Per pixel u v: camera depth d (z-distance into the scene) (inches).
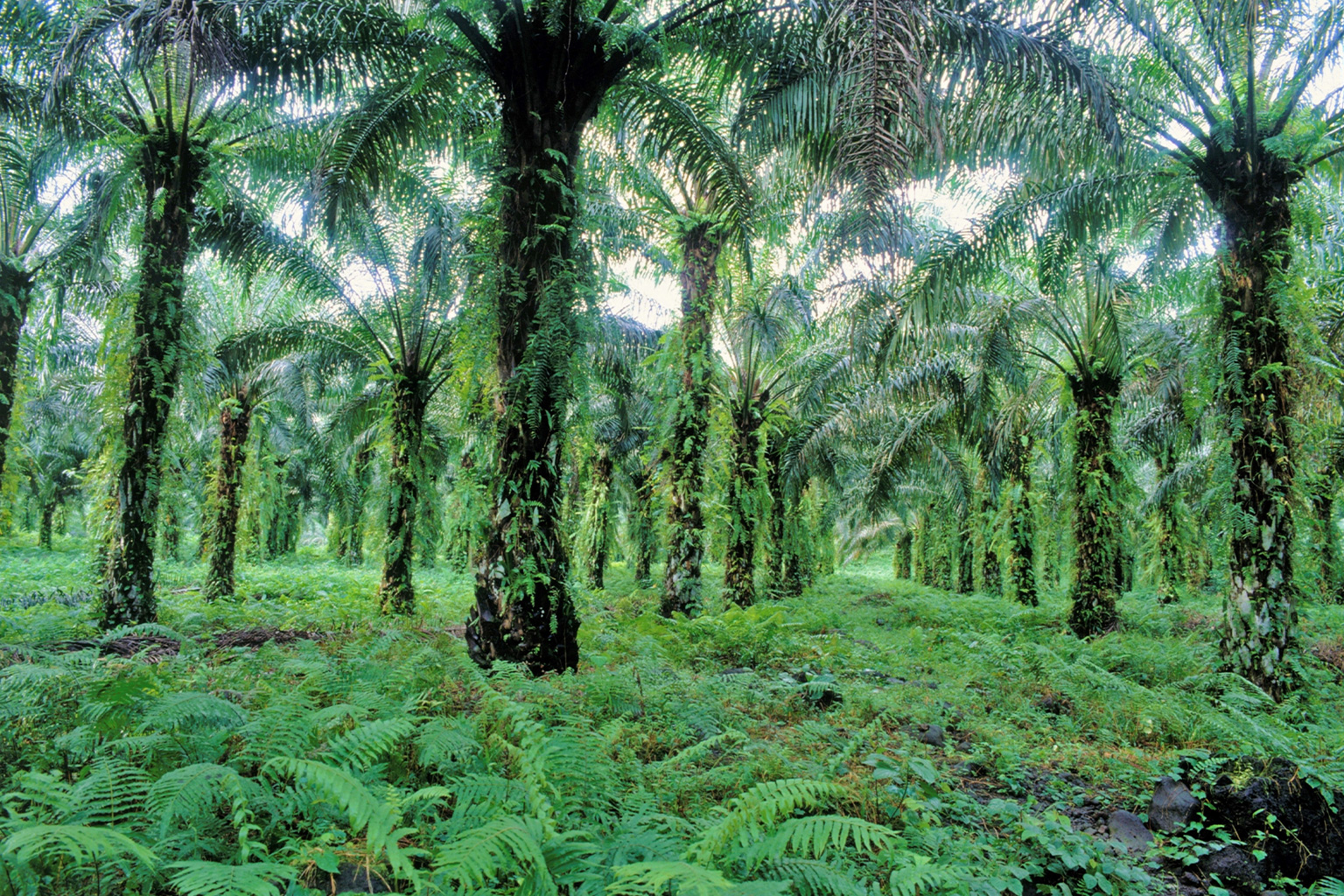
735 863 109.3
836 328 534.0
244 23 254.8
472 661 199.8
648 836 110.7
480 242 245.3
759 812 105.6
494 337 234.7
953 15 248.7
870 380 563.5
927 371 556.1
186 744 128.8
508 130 243.3
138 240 333.1
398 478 447.5
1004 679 272.2
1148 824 153.6
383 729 119.3
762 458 511.2
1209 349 299.6
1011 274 470.0
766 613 362.0
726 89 302.7
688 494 434.9
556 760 125.9
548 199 238.2
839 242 223.5
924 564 968.3
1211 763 159.0
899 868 115.8
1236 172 289.4
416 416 457.7
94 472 337.1
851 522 1184.8
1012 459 576.7
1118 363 441.1
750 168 337.4
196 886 79.1
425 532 464.4
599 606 416.5
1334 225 364.8
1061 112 274.2
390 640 229.8
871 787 148.0
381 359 463.8
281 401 655.8
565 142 244.4
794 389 583.5
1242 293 289.0
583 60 245.0
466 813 112.0
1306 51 275.6
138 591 320.8
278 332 478.9
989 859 128.3
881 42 199.6
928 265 338.0
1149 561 741.3
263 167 379.6
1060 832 138.0
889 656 319.0
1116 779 174.7
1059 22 276.4
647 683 211.8
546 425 231.1
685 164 323.6
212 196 346.9
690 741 175.2
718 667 286.8
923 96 210.5
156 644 271.3
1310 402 296.5
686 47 267.7
